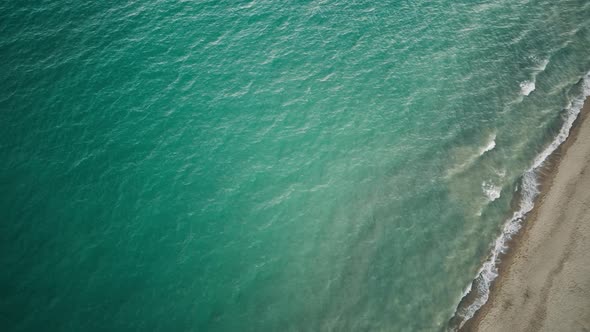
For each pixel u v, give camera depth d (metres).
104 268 26.58
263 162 33.12
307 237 29.20
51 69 37.66
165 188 30.98
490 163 33.28
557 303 25.25
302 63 40.31
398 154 34.00
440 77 39.81
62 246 27.39
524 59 41.66
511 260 27.72
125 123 34.56
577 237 28.47
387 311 25.59
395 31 44.16
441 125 36.00
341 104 37.28
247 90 37.75
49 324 23.95
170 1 45.19
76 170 31.33
